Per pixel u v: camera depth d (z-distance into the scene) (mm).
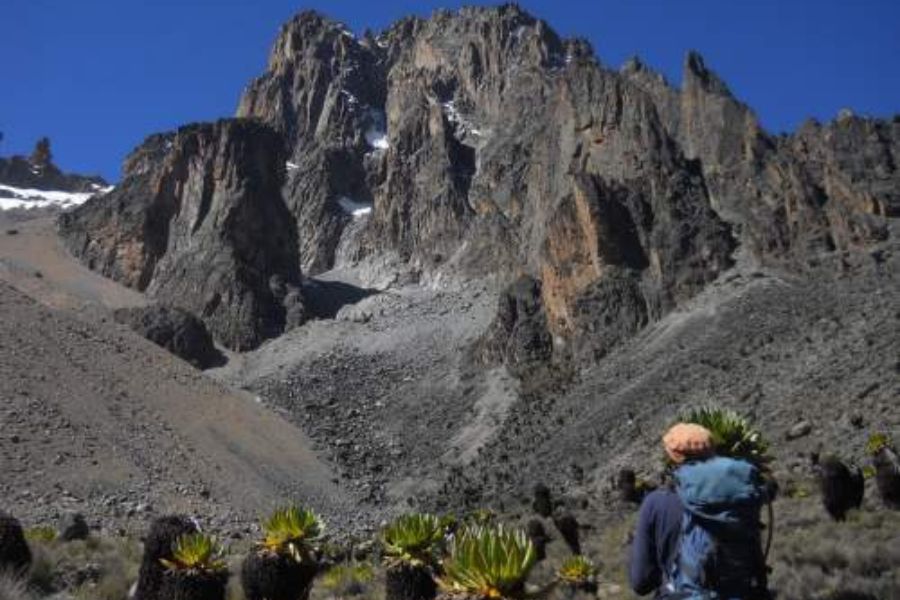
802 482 30719
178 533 10984
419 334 155000
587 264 114750
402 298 178250
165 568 10750
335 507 80938
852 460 36062
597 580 17922
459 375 128875
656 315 102500
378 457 105312
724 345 79562
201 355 150750
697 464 5605
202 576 10414
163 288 176625
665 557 5602
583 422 82875
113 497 50562
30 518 41969
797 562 14898
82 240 191625
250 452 81188
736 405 59906
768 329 78375
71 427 57406
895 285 74875
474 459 94750
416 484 93438
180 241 186000
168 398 78188
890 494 20094
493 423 104688
